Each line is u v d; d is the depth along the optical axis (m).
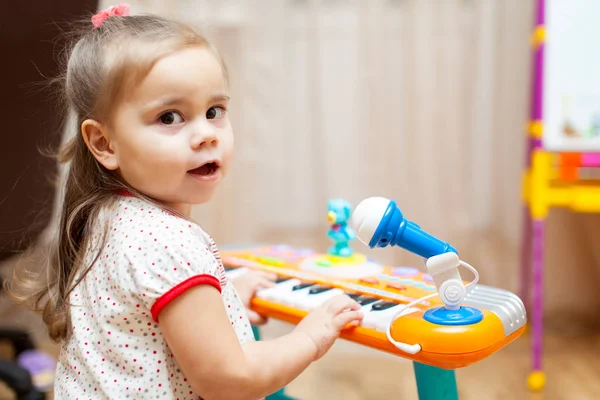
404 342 0.69
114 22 0.72
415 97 1.79
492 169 1.84
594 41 1.45
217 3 1.73
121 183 0.72
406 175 1.83
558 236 1.85
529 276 1.77
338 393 1.47
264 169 1.85
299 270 0.98
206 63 0.68
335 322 0.75
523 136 1.81
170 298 0.62
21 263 0.94
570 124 1.45
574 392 1.45
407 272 0.94
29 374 1.28
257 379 0.65
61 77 0.88
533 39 1.68
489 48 1.80
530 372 1.57
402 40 1.81
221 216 1.79
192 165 0.68
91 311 0.68
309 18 1.81
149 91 0.65
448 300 0.69
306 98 1.85
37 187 1.31
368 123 1.82
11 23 1.20
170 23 0.72
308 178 1.88
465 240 1.85
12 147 1.25
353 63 1.83
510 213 1.83
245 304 0.89
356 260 1.00
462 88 1.81
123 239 0.66
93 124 0.69
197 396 0.69
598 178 1.74
